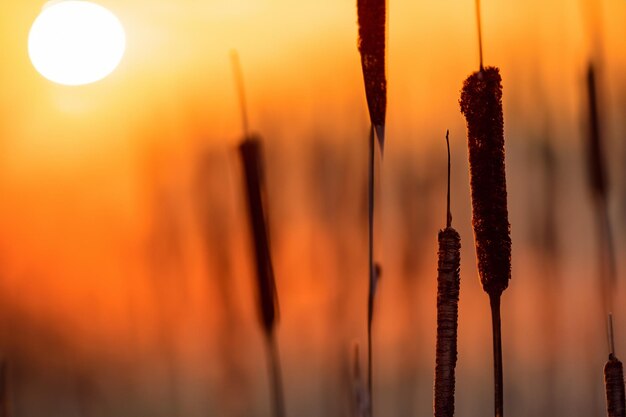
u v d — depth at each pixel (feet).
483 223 5.82
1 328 10.37
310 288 9.70
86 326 10.99
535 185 10.12
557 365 10.10
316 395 9.02
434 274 10.05
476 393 10.98
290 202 10.07
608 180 6.74
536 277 10.37
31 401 10.12
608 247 6.81
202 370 10.94
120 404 10.87
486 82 5.88
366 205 9.49
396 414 9.31
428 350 9.78
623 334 9.94
